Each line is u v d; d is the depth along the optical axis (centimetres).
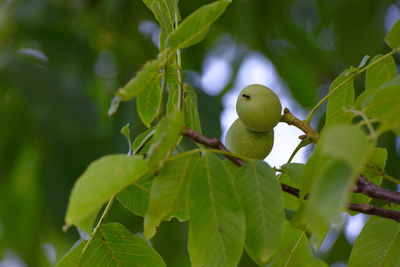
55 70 841
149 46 1020
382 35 938
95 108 832
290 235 379
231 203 307
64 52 914
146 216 328
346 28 968
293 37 1008
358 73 408
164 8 380
